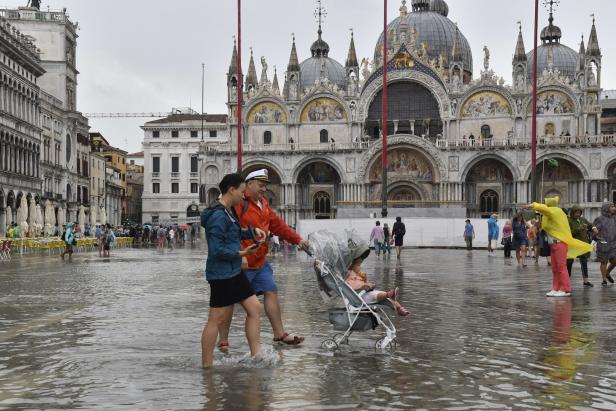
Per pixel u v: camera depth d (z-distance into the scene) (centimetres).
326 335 1499
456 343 1402
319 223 7112
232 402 962
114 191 14775
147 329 1584
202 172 11188
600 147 10075
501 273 3350
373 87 11031
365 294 1421
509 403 961
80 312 1886
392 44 11931
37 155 9125
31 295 2331
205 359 1182
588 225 2659
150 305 2039
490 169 10775
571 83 10575
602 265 2738
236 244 1209
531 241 5034
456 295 2302
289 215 11019
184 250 7075
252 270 1402
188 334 1513
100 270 3647
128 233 10562
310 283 2730
